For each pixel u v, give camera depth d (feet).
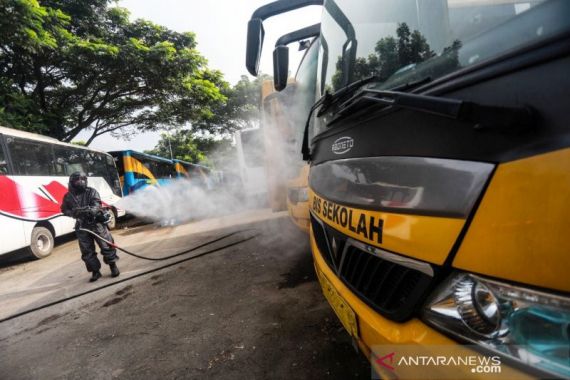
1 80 28.86
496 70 2.79
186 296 11.29
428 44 3.97
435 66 3.73
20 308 12.24
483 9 3.25
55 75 35.58
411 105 3.40
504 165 2.63
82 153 29.40
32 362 8.20
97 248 22.15
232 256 15.64
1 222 18.57
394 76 4.54
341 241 4.74
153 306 10.79
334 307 5.12
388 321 3.59
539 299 2.36
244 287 11.40
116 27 37.83
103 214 14.43
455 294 2.91
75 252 22.33
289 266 13.14
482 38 3.12
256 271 13.00
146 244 22.02
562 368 2.22
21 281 16.25
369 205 4.03
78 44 30.78
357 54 5.66
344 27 6.30
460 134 3.06
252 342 7.77
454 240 2.92
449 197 3.01
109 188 33.94
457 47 3.48
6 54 29.96
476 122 2.81
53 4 31.22
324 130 6.46
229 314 9.41
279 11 8.23
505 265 2.56
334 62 6.73
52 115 33.06
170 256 17.01
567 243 2.23
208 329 8.68
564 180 2.25
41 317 11.10
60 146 25.73
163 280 13.34
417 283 3.26
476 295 2.75
